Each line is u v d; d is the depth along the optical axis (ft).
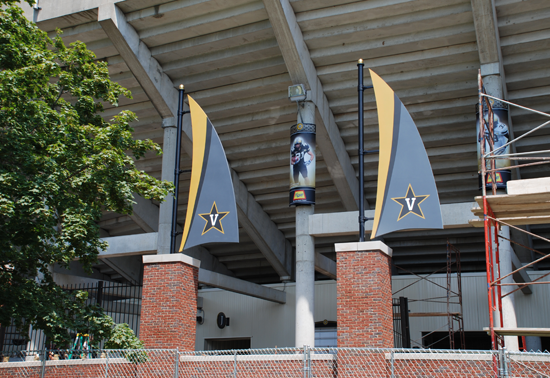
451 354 39.42
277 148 81.05
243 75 71.36
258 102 74.18
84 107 46.80
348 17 62.49
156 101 72.49
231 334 90.68
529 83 65.51
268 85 71.56
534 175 75.41
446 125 72.33
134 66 68.95
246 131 80.07
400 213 47.96
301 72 65.05
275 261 95.81
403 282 81.51
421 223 47.09
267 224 93.81
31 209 37.22
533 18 58.59
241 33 65.67
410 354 40.75
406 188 48.34
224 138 81.51
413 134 49.42
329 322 84.12
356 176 83.10
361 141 53.06
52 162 39.60
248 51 67.67
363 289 44.70
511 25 59.62
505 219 42.37
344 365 42.32
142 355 43.11
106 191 43.88
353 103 72.23
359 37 64.59
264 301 90.22
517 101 67.41
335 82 70.59
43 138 42.14
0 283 41.57
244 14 63.41
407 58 65.46
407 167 48.83
